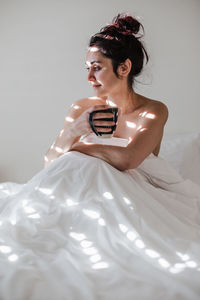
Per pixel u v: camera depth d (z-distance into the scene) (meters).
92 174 1.35
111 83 1.68
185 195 1.59
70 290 0.91
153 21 2.77
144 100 1.80
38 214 1.25
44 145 2.95
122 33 1.66
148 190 1.45
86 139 1.79
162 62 2.79
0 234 1.18
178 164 2.41
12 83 2.93
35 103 2.93
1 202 1.36
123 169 1.48
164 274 1.00
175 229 1.27
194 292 0.91
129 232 1.19
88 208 1.26
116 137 1.84
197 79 2.76
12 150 2.98
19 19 2.87
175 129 2.82
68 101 2.91
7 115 2.95
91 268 1.05
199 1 2.69
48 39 2.88
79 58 2.86
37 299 0.88
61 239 1.18
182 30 2.74
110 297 0.90
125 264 1.08
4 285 0.91
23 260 1.04
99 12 2.82
